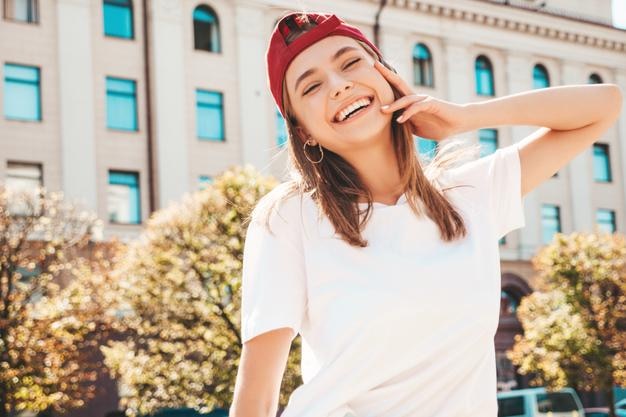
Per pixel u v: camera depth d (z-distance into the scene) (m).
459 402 1.43
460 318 1.44
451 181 1.65
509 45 27.39
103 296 15.34
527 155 1.67
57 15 20.53
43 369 14.38
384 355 1.41
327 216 1.49
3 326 14.47
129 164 20.98
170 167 21.33
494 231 1.58
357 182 1.53
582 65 28.86
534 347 19.47
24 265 15.41
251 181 15.22
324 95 1.50
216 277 14.73
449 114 1.56
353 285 1.44
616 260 19.22
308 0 23.84
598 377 18.59
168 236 15.08
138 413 17.30
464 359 1.45
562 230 27.75
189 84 21.97
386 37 25.11
